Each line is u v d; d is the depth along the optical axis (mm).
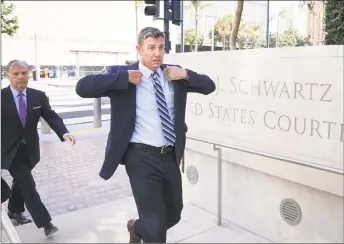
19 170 3158
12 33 12984
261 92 2934
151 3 7590
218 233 2896
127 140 2402
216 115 3375
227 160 3336
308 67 2584
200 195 3791
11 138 3092
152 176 2387
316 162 2574
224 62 3236
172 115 2471
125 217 3562
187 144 3783
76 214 3672
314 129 2576
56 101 14461
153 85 2422
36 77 22719
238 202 3352
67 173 5477
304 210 2785
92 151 6871
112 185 4914
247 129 3078
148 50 2373
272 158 2729
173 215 2627
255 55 2953
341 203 2533
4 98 3082
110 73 2352
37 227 3240
